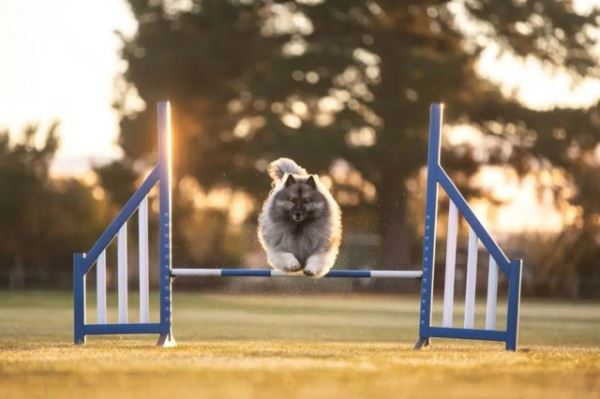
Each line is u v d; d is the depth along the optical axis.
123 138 41.12
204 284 40.22
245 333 17.09
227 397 7.15
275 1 39.88
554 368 9.09
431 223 11.71
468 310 11.51
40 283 42.28
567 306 34.22
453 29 39.94
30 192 42.03
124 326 11.96
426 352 10.76
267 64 40.41
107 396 7.23
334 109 39.25
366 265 38.91
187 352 10.43
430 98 37.47
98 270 12.06
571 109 38.81
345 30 40.06
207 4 40.19
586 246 41.06
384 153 36.47
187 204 40.88
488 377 8.34
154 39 40.69
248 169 39.03
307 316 23.92
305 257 11.99
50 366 8.85
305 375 8.24
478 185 39.75
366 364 9.05
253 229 38.59
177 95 40.56
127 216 12.01
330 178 38.25
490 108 38.75
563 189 39.69
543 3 38.44
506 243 41.69
